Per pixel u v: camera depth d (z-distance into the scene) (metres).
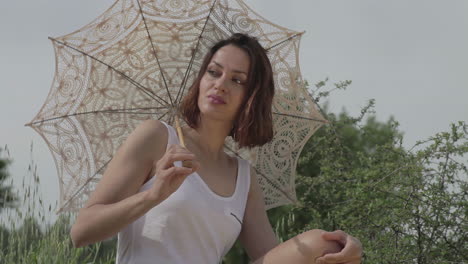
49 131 2.97
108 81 3.11
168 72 3.19
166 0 3.19
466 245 3.88
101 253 4.82
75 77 3.04
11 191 4.30
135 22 3.14
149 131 2.79
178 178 2.36
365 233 4.10
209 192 2.83
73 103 3.03
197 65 3.21
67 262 4.28
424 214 3.84
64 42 3.02
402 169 3.96
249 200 3.22
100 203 2.59
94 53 3.08
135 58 3.15
